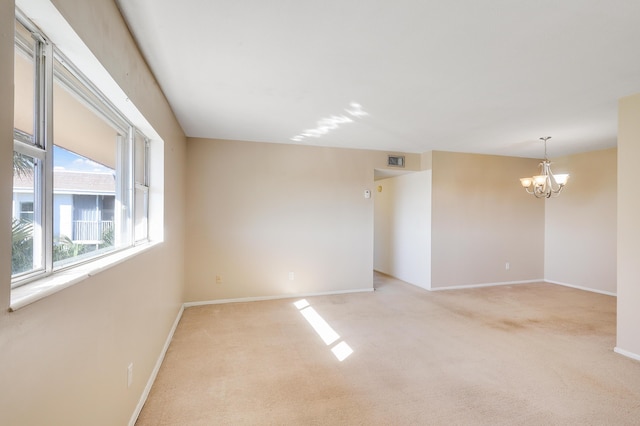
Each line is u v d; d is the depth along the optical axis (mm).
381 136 4324
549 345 3107
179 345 3055
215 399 2186
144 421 1950
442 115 3395
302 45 2012
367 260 5199
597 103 3014
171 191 3215
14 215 999
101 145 1793
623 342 2887
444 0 1575
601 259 5133
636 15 1685
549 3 1593
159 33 1857
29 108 1102
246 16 1705
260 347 3029
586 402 2176
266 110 3258
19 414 850
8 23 796
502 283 5715
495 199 5660
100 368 1414
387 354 2898
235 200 4539
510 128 3895
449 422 1969
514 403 2164
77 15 1147
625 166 2842
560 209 5770
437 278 5297
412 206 5750
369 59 2193
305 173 4859
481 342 3174
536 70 2346
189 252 4359
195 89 2711
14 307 814
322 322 3725
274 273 4715
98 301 1386
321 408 2100
